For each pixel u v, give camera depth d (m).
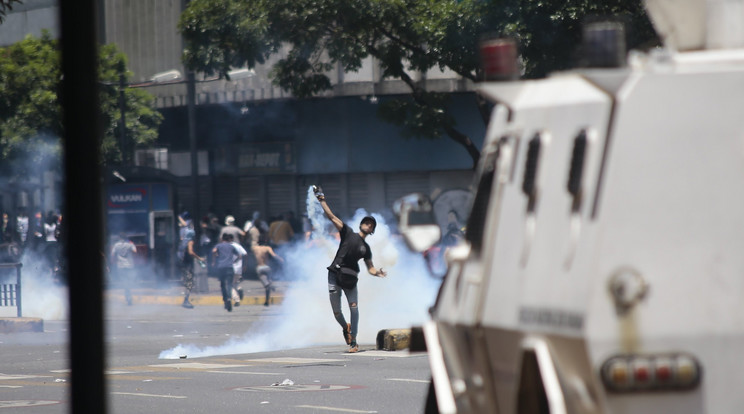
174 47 119.69
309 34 72.44
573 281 12.18
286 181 110.31
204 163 116.00
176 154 117.88
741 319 11.77
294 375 36.47
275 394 31.80
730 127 11.95
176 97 113.88
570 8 58.22
